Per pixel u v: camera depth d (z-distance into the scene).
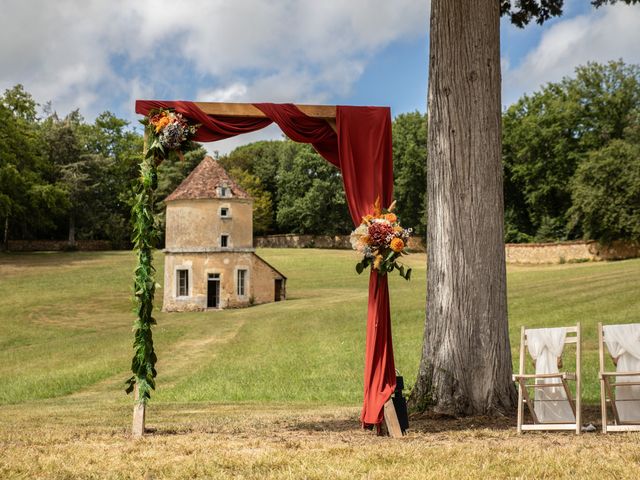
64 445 7.18
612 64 66.00
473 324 9.53
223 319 36.34
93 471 5.75
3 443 7.38
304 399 14.75
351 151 8.67
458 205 9.66
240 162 98.56
